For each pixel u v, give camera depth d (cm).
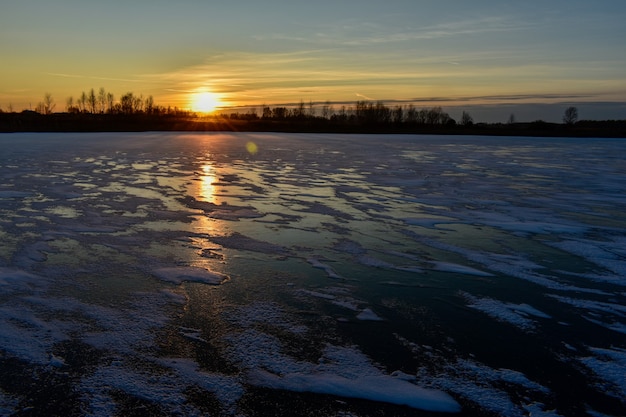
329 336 397
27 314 422
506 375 343
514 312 456
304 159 1900
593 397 317
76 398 302
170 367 341
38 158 1734
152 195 1003
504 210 936
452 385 328
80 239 661
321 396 311
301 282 520
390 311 452
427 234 736
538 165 1839
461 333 409
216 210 866
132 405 297
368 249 649
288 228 749
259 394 312
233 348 371
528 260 617
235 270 552
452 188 1209
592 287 527
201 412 292
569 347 388
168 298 466
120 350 363
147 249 621
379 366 351
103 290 482
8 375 326
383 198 1038
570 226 805
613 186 1286
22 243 636
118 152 2055
